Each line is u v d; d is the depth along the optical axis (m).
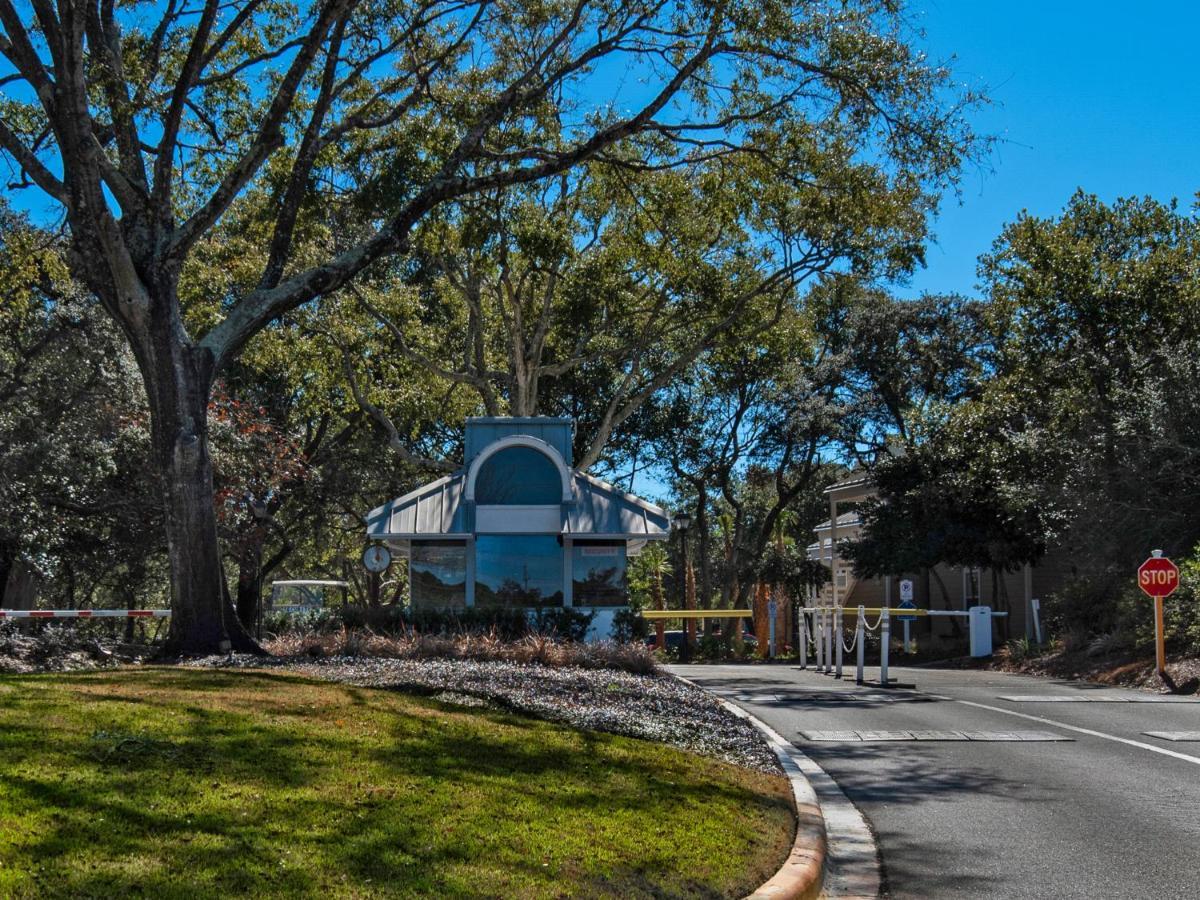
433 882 5.14
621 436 44.84
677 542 55.88
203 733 7.61
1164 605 19.41
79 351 21.02
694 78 19.81
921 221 23.50
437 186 16.23
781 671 23.03
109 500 23.31
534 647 15.35
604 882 5.51
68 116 13.10
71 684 9.38
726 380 41.81
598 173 26.08
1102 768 10.34
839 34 17.50
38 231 19.45
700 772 8.52
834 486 43.50
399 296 32.09
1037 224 28.08
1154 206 28.44
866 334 39.81
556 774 7.65
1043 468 26.47
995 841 7.70
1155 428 21.97
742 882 5.97
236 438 25.62
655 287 32.56
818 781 9.67
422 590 21.08
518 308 32.03
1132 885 6.62
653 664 15.95
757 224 27.66
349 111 21.53
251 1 15.15
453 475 21.81
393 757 7.51
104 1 14.94
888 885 6.72
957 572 39.25
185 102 16.88
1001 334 30.45
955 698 16.23
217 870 4.97
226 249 24.78
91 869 4.80
